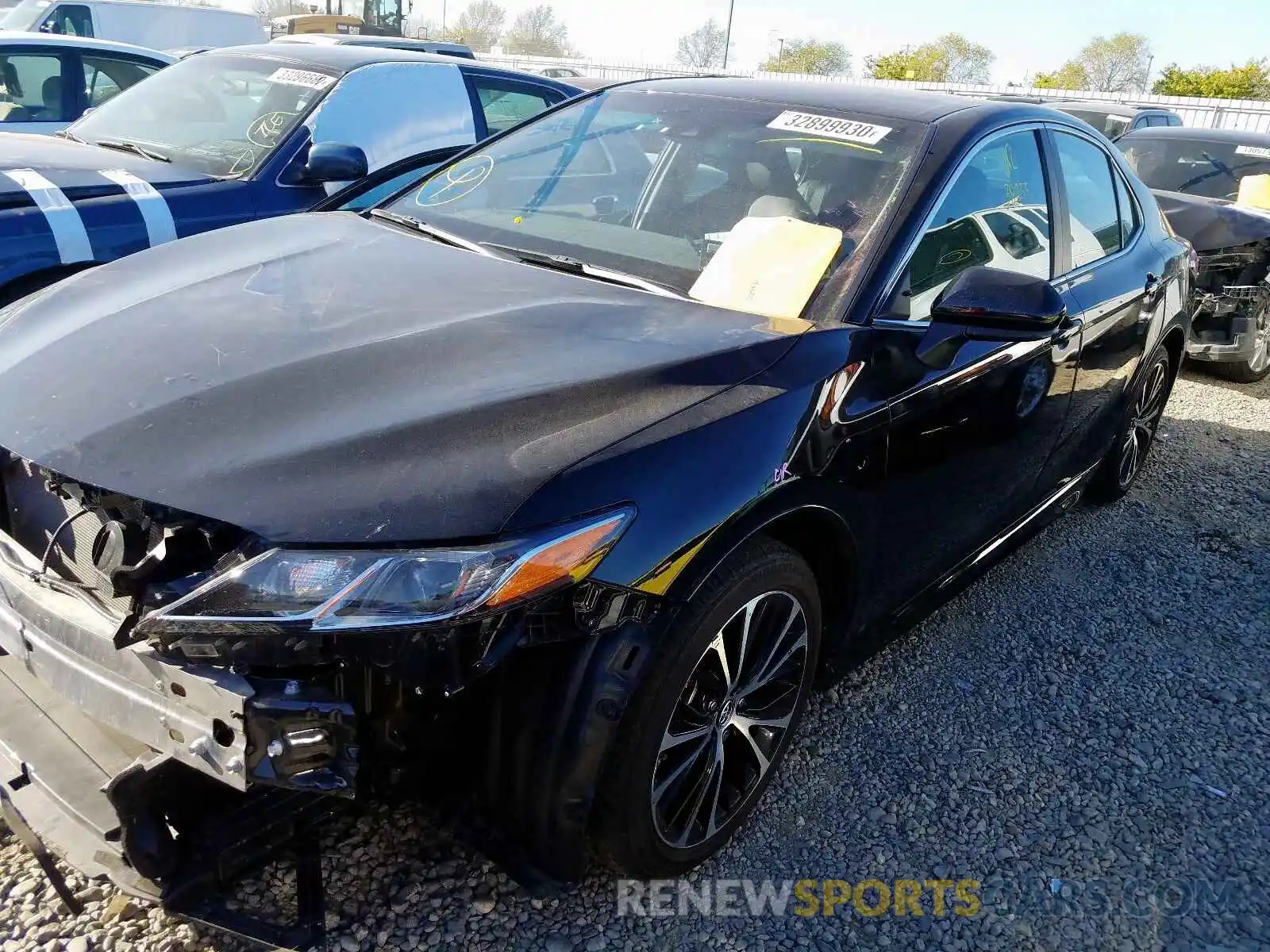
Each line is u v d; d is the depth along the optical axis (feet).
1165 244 13.93
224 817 5.94
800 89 10.33
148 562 5.32
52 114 21.90
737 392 6.73
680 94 10.48
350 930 6.73
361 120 16.51
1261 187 23.73
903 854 8.05
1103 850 8.31
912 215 8.39
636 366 6.61
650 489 5.97
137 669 5.47
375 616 5.10
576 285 8.05
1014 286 7.79
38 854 6.15
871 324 7.80
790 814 8.33
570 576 5.55
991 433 9.29
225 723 5.16
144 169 14.58
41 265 12.66
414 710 5.73
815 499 7.04
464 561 5.23
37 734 6.27
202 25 36.40
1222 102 77.77
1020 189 10.11
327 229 9.38
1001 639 11.35
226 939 6.54
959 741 9.48
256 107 16.33
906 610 9.50
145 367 6.42
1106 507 15.47
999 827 8.45
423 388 6.19
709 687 6.97
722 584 6.51
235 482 5.41
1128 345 12.35
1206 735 10.00
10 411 6.21
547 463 5.73
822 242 8.15
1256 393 22.98
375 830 7.49
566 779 6.11
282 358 6.49
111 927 6.54
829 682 8.80
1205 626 12.15
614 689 6.07
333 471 5.48
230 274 7.99
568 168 9.95
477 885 7.18
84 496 5.78
